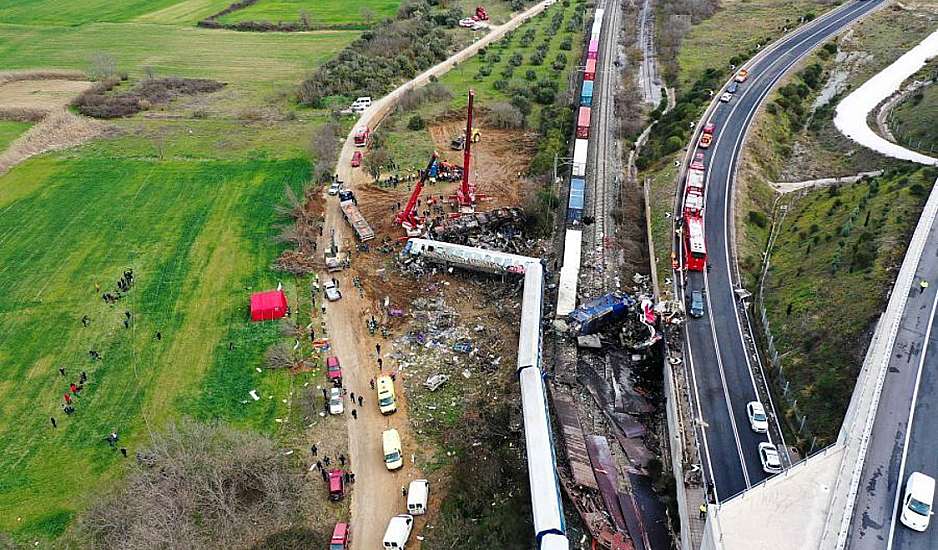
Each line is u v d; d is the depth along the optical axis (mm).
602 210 97375
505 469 60156
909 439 49188
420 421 66250
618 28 179125
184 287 86250
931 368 55312
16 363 73938
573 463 58500
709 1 183875
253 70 165000
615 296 77125
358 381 71375
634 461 59938
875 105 120125
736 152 104312
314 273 88875
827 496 44375
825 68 138125
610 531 53125
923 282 65000
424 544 54344
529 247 92938
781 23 163000
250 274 88812
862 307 65188
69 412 67188
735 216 89625
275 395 69812
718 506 43750
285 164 118750
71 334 78125
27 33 191250
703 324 72812
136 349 75875
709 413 61781
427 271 88312
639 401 66625
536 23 193000
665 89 139625
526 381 63469
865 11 160250
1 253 93562
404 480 60125
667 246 85250
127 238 97000
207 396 69500
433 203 103688
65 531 55625
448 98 143750
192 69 165625
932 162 96562
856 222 79688
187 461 58031
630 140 118938
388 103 143875
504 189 107812
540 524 50125
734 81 128500
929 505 43125
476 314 80812
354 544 54500
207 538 54062
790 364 65188
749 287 78625
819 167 106250
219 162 119688
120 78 157375
